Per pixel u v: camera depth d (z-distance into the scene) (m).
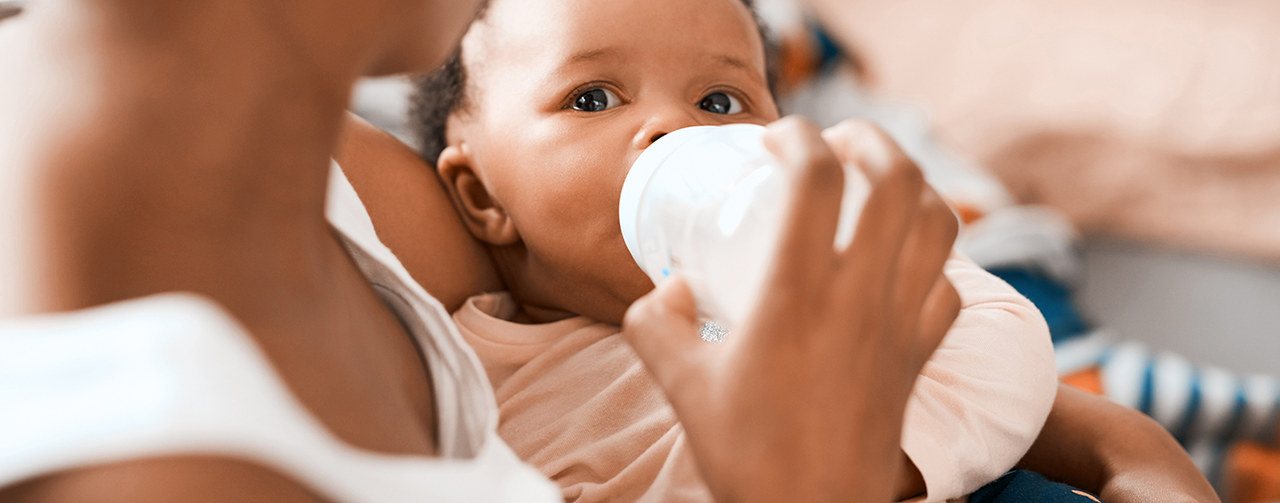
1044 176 2.12
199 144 0.34
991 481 0.71
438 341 0.50
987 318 0.74
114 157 0.32
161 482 0.27
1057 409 0.85
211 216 0.34
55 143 0.32
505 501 0.40
